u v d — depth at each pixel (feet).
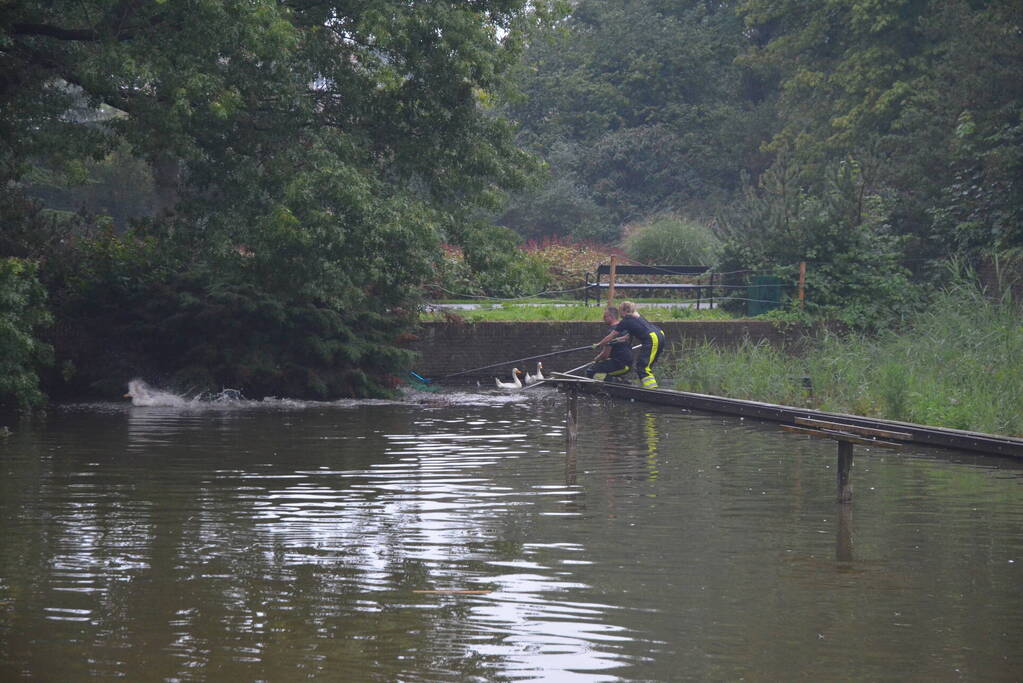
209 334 79.25
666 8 227.81
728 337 93.15
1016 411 54.70
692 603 24.91
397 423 61.21
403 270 72.95
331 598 25.17
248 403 74.59
